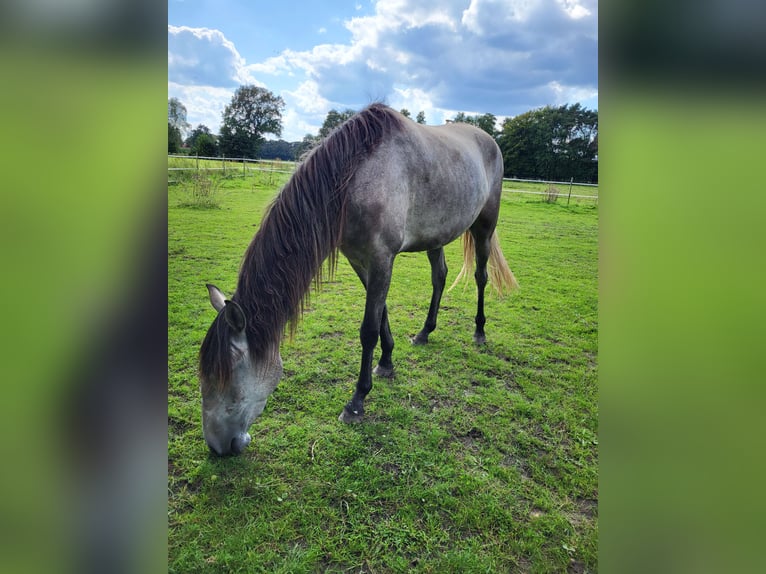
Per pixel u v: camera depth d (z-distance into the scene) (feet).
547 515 5.84
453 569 5.01
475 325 12.28
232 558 5.01
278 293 6.33
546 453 7.11
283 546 5.24
